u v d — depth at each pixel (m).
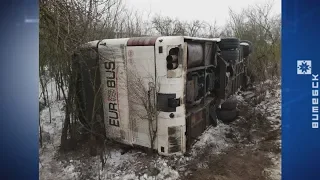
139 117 4.96
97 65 5.30
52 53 5.98
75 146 5.57
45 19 5.00
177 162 4.76
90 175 4.59
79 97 5.70
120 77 5.05
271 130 6.62
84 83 5.50
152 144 4.82
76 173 4.72
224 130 6.52
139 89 4.84
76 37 5.08
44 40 5.75
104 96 5.35
